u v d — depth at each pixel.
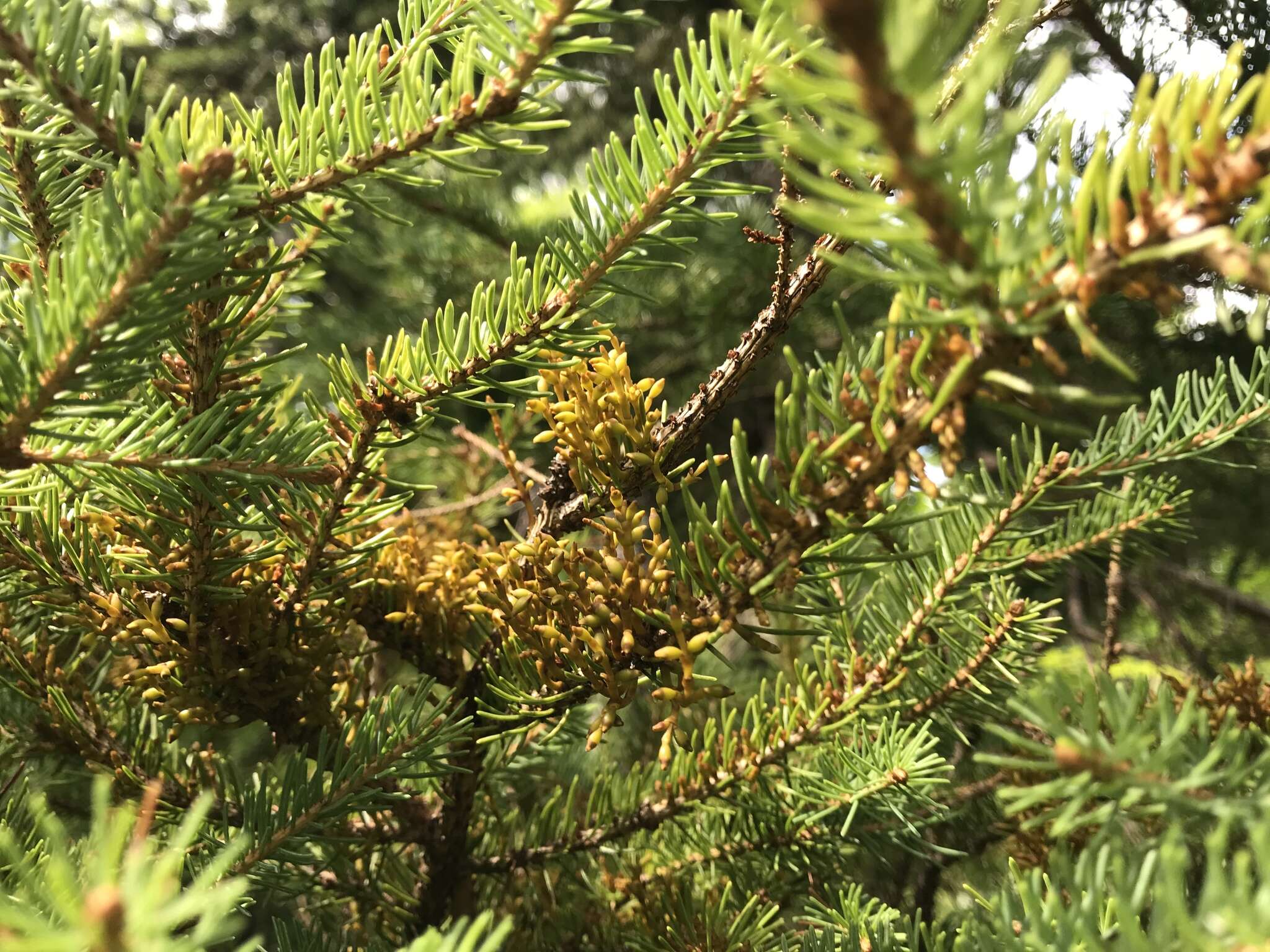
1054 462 0.30
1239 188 0.17
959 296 0.17
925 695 0.34
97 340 0.20
